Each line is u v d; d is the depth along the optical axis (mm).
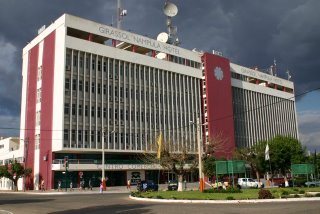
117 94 61312
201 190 33594
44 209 21172
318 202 21734
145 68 66312
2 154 80188
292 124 99125
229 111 78625
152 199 27188
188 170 40844
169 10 75125
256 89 89375
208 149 46281
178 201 24844
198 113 74125
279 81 98250
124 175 61031
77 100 56156
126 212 18250
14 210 20812
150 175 64188
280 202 22953
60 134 53844
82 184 52031
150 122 64812
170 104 69312
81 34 59656
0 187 72938
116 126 60125
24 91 66312
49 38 60000
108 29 61250
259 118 88750
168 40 74500
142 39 66375
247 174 72875
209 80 76062
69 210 20250
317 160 73125
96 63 59375
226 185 37906
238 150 64688
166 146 45781
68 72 55750
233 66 84688
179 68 71938
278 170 60812
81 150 55219
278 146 56406
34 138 60781
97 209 20484
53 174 54406
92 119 57500
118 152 60188
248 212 16812
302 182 49031
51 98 57156
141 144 62719
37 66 62844
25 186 60875
